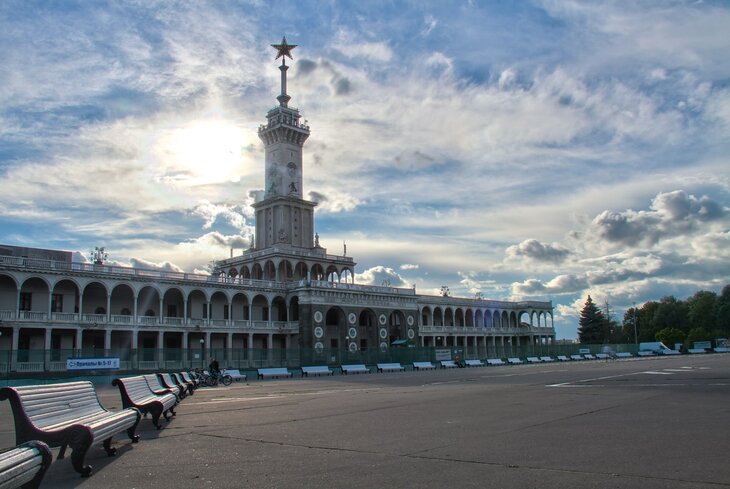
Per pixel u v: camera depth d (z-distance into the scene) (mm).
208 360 76375
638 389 31984
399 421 20844
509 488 10531
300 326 109938
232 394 40406
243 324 105312
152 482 11945
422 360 99125
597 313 186250
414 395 33875
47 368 63844
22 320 78625
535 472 11742
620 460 12656
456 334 148750
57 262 84000
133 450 16047
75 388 15406
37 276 81625
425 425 19484
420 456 13836
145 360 71562
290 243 127312
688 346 167250
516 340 167750
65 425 13477
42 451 10141
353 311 116625
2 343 80188
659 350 145500
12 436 19703
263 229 131500
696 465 12000
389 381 55875
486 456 13578
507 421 19781
